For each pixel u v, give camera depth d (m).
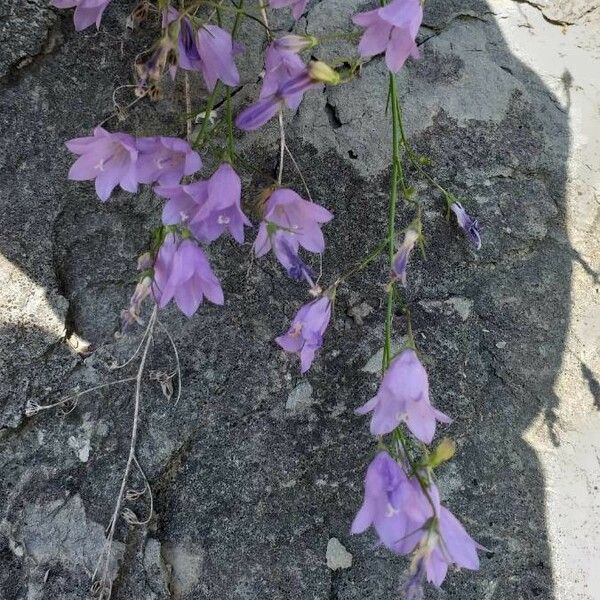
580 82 0.22
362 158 0.20
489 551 0.18
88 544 0.17
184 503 0.18
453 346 0.19
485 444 0.19
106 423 0.18
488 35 0.22
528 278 0.20
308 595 0.17
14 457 0.17
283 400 0.18
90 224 0.18
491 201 0.20
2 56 0.17
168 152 0.16
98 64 0.18
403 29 0.16
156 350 0.18
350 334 0.19
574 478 0.19
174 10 0.16
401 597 0.18
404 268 0.16
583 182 0.21
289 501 0.18
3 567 0.16
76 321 0.18
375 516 0.14
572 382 0.20
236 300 0.19
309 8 0.20
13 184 0.17
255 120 0.15
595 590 0.19
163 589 0.17
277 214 0.16
